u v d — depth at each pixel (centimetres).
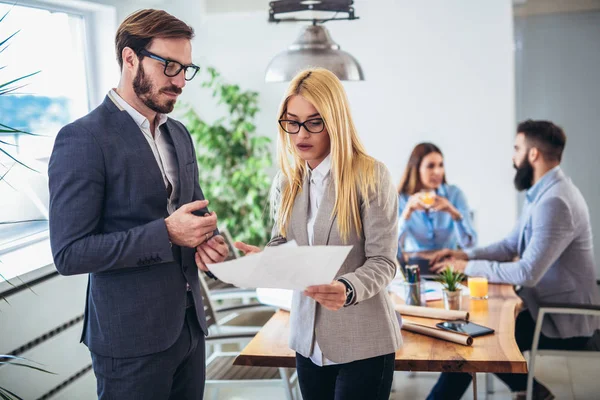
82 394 297
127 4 372
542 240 282
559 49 508
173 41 175
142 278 179
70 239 167
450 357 197
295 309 187
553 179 294
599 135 509
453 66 450
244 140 458
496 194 457
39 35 314
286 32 460
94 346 183
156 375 182
